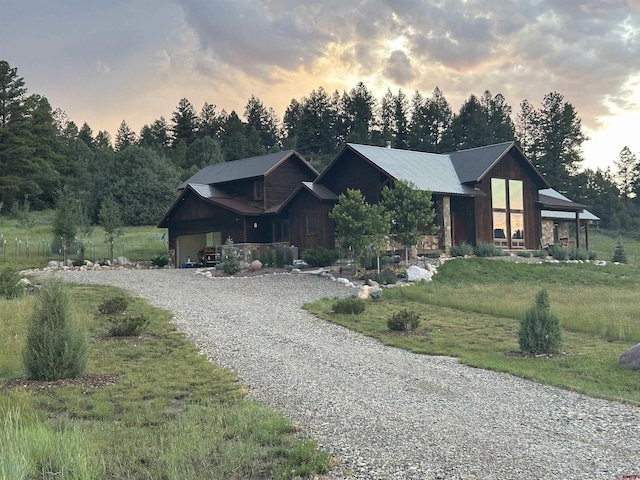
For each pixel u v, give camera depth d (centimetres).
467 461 801
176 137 10594
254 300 2280
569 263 3403
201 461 798
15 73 6328
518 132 10031
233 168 4278
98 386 1169
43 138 6862
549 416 1027
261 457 814
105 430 922
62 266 3669
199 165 8975
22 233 4997
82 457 775
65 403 1057
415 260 3075
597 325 1808
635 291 2645
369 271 2909
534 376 1305
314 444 839
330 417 993
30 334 1210
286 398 1105
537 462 802
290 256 3266
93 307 1995
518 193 3862
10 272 2230
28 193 6278
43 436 840
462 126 8994
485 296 2352
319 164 9106
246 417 959
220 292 2464
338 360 1422
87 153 7631
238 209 3756
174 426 927
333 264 3228
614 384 1262
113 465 786
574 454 837
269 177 3950
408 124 9569
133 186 6228
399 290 2453
